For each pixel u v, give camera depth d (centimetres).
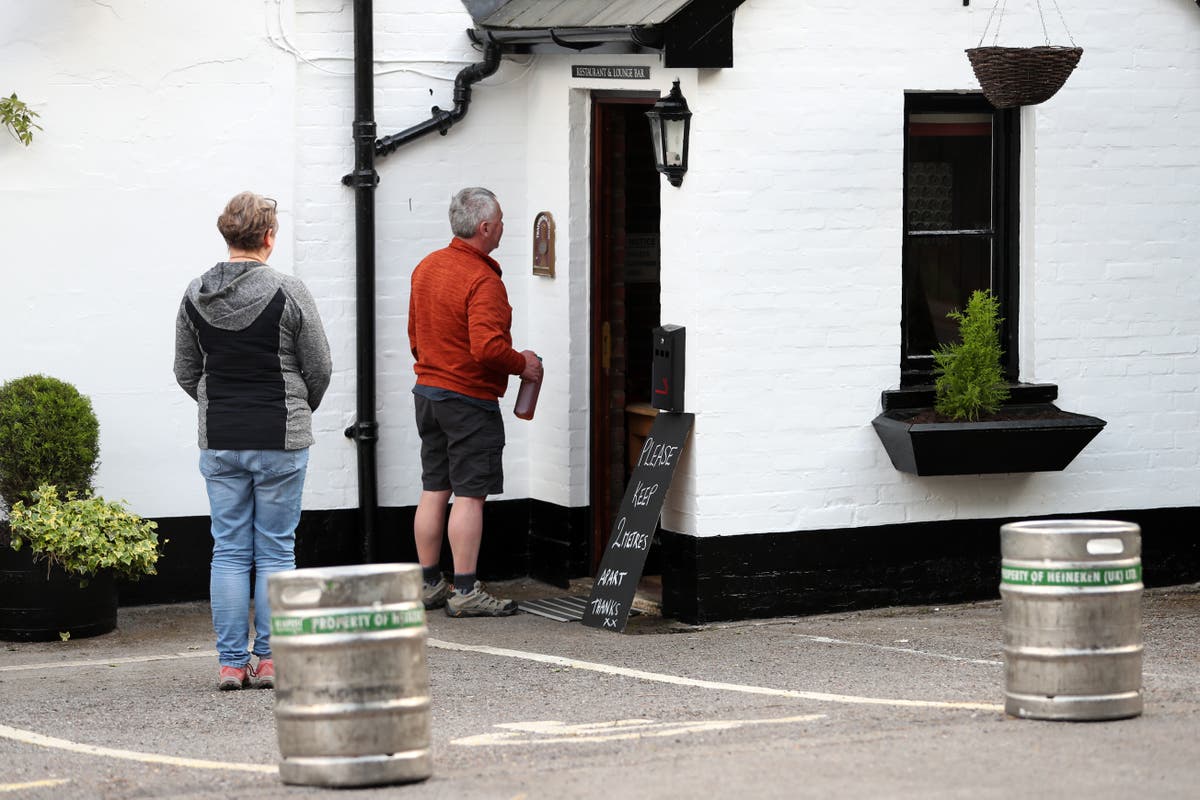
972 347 2717
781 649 2486
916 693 2131
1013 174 2834
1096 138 2836
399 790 1605
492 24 2903
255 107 2880
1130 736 1747
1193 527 2950
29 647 2598
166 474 2881
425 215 2998
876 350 2741
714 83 2622
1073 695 1817
